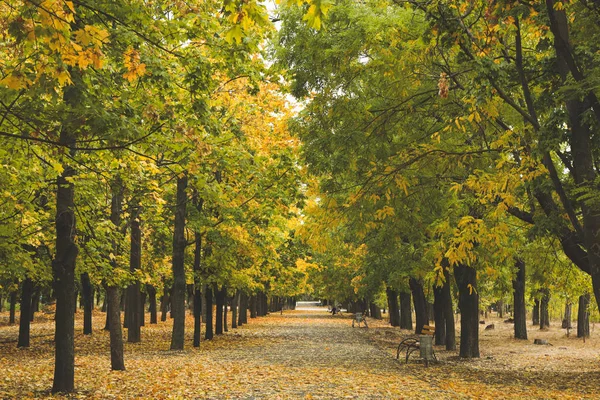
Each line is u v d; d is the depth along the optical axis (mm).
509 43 13789
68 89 8539
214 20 10586
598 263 9766
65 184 11672
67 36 5688
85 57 5910
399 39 12469
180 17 10156
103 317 53562
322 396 11305
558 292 35125
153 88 10469
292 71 13891
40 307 67312
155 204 18141
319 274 54781
